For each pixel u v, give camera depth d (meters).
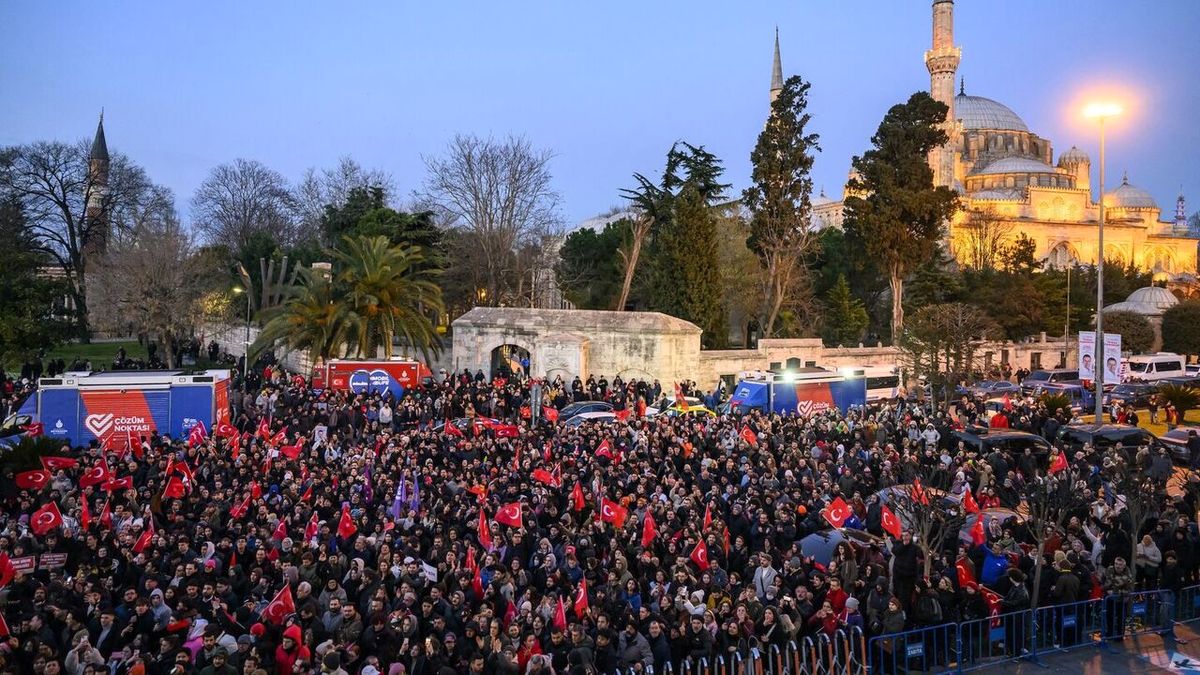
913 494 17.48
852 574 14.98
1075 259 121.81
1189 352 74.31
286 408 32.62
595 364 46.78
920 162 60.56
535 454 22.73
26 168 70.56
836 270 71.75
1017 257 80.19
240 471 20.38
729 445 25.38
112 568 14.51
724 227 67.50
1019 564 15.91
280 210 93.62
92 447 24.45
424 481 19.95
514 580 14.39
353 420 30.28
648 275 60.06
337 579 14.35
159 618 12.43
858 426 29.61
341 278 43.81
